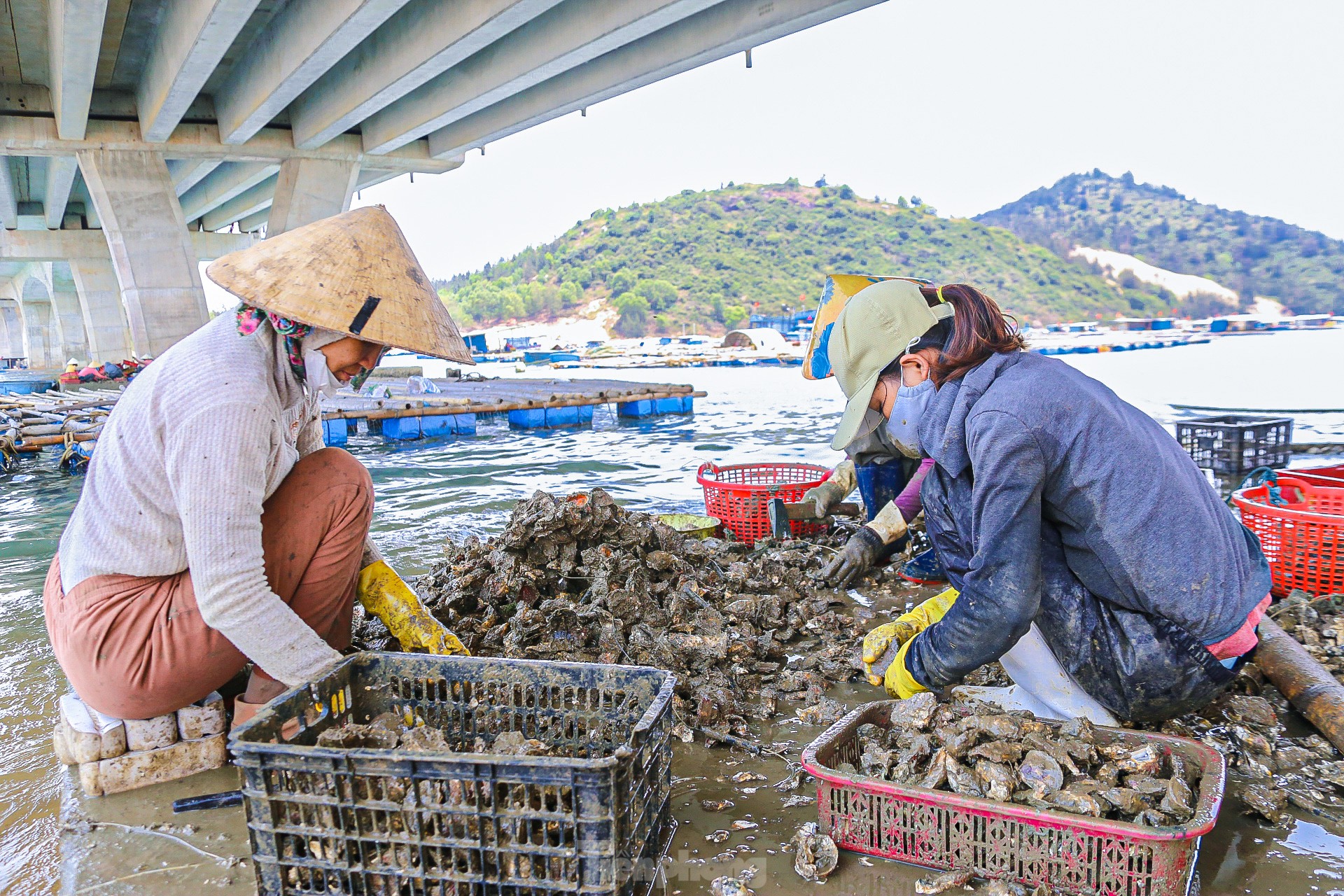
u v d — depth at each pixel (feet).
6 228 107.76
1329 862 6.24
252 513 6.82
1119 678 7.23
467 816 5.23
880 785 6.22
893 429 8.00
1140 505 6.73
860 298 7.66
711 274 440.04
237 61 56.39
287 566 7.73
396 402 41.65
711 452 30.99
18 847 6.83
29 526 20.95
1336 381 53.21
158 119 57.00
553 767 4.99
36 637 11.89
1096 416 6.74
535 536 11.48
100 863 6.57
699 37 42.09
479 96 50.93
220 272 6.93
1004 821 5.91
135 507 7.00
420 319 7.02
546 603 10.52
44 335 185.37
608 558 11.52
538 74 45.93
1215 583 6.86
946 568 8.03
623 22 38.17
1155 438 7.02
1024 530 6.66
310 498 7.74
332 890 5.49
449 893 5.39
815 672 10.06
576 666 6.81
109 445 7.14
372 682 7.23
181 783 7.80
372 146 67.26
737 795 7.47
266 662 6.86
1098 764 6.48
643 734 5.71
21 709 9.52
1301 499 12.66
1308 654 8.41
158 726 7.75
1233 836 6.63
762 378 80.23
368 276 6.93
